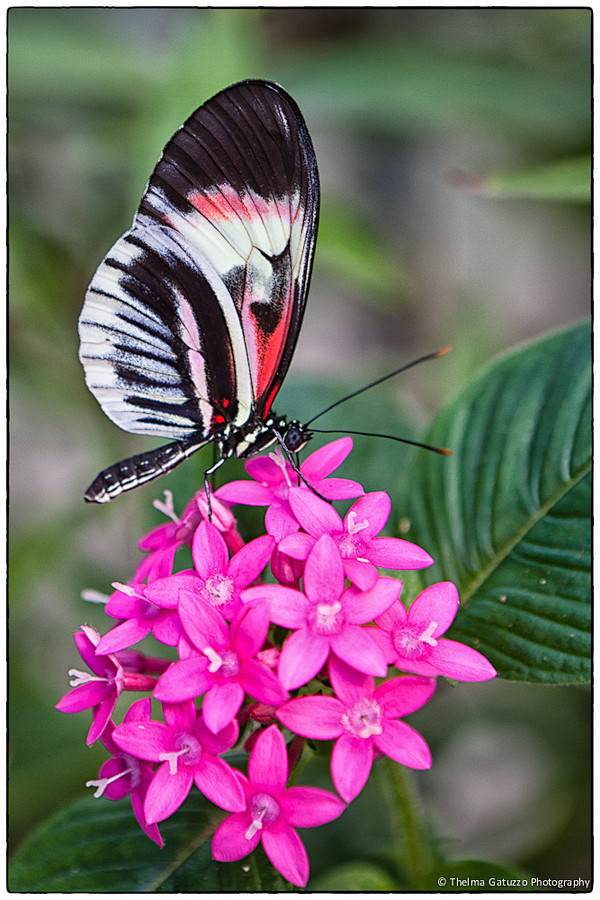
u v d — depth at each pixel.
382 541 0.33
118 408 0.34
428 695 0.32
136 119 0.39
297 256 0.34
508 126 0.40
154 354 0.34
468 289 0.51
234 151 0.33
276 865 0.31
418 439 0.36
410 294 0.51
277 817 0.32
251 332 0.34
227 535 0.34
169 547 0.34
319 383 0.37
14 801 0.37
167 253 0.34
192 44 0.37
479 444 0.35
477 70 0.40
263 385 0.34
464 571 0.34
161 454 0.35
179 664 0.32
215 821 0.33
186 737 0.32
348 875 0.34
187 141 0.33
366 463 0.36
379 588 0.32
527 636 0.34
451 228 0.56
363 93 0.39
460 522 0.35
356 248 0.39
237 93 0.33
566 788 0.39
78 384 0.39
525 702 0.39
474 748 0.41
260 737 0.31
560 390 0.35
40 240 0.39
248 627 0.32
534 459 0.34
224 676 0.32
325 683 0.33
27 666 0.39
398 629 0.32
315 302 0.55
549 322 0.54
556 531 0.34
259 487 0.34
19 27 0.39
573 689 0.39
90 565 0.40
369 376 0.37
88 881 0.33
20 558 0.39
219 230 0.34
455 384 0.41
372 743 0.31
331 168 0.57
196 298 0.34
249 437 0.34
